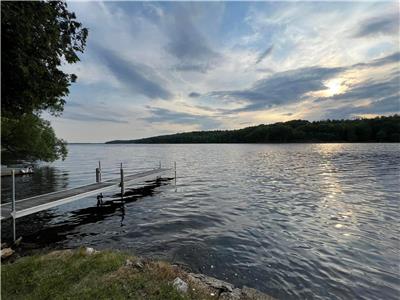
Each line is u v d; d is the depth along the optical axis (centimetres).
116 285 455
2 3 564
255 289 574
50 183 2258
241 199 1479
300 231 948
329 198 1470
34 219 1191
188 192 1752
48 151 3022
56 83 788
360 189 1722
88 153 7912
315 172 2575
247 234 925
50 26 720
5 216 936
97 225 1093
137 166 3641
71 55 832
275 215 1152
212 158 4769
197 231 970
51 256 628
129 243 877
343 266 684
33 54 687
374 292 570
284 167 3050
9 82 656
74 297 416
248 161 3934
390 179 2103
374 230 950
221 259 732
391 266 683
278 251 781
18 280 484
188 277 569
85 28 846
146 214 1245
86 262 555
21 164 3859
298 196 1530
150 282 476
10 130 2655
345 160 3738
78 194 1315
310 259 726
